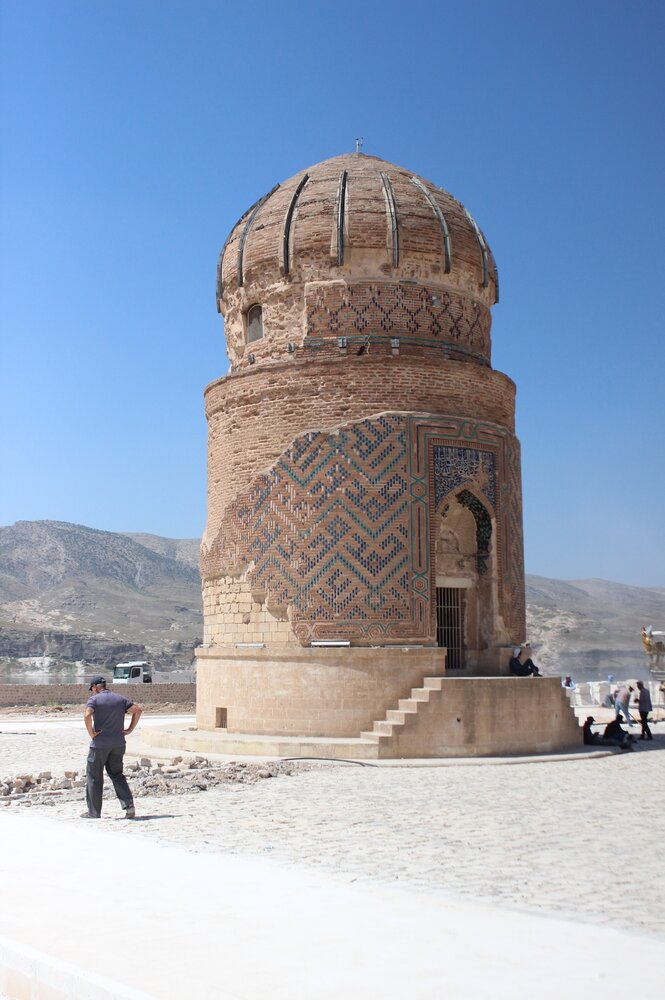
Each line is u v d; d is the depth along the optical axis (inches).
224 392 1010.1
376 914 333.7
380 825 545.6
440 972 273.6
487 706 872.3
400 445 920.9
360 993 257.8
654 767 821.2
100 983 265.1
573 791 681.6
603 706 1632.6
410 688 886.4
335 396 946.7
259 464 966.4
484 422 970.1
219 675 969.5
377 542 904.3
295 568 915.4
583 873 427.8
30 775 730.2
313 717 892.6
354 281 981.2
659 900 381.7
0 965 303.1
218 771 765.3
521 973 272.8
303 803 626.5
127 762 852.6
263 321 1018.7
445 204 1041.5
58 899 355.3
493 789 690.2
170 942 302.4
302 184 1030.4
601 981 266.2
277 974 273.0
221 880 386.0
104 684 599.2
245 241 1037.2
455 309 1015.0
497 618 976.3
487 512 975.0
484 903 364.2
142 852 444.8
